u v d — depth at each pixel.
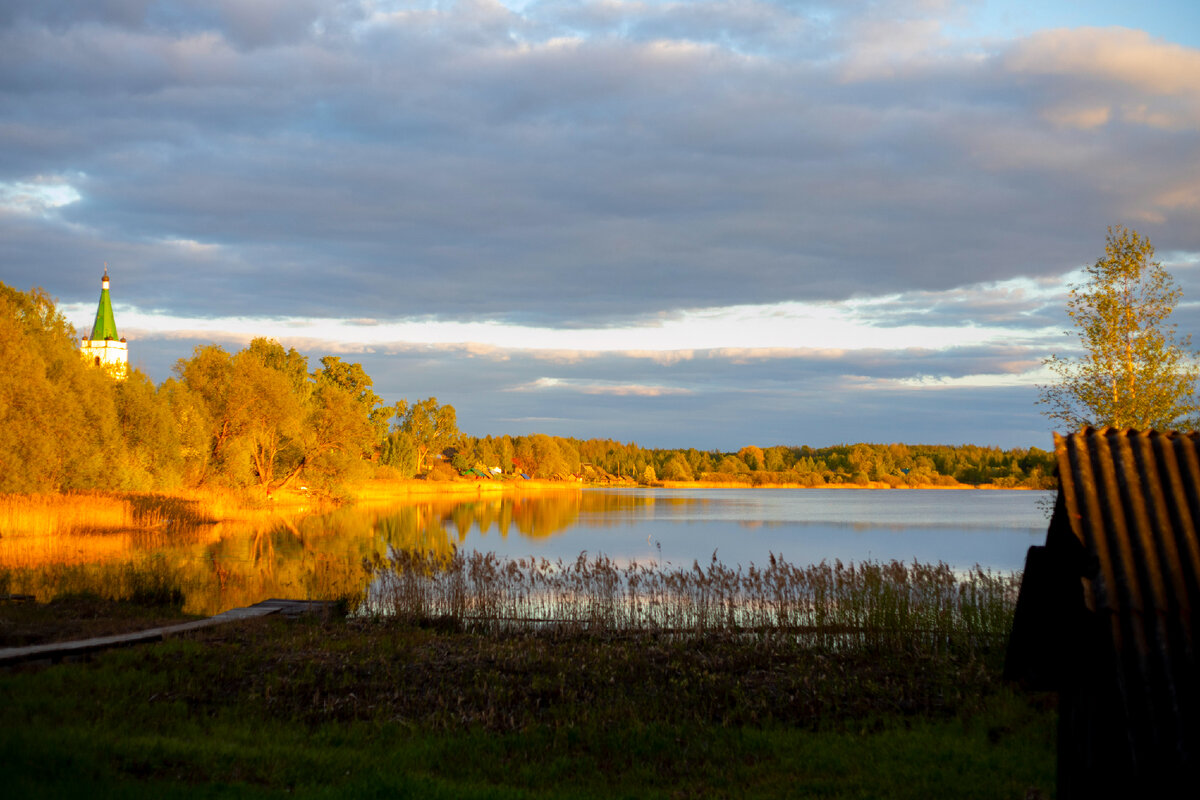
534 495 107.31
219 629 15.98
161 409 48.69
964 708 11.54
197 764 8.49
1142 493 6.04
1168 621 5.56
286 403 56.81
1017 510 76.25
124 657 13.26
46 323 43.97
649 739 10.42
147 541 33.28
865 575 17.22
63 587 20.95
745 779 9.16
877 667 13.90
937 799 8.34
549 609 19.72
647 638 16.31
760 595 17.75
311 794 7.76
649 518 61.03
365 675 13.18
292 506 58.03
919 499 107.31
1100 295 19.06
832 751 9.91
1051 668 7.11
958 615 16.22
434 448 142.25
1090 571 5.79
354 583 24.00
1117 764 6.16
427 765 9.34
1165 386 18.45
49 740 8.59
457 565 19.19
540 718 11.34
